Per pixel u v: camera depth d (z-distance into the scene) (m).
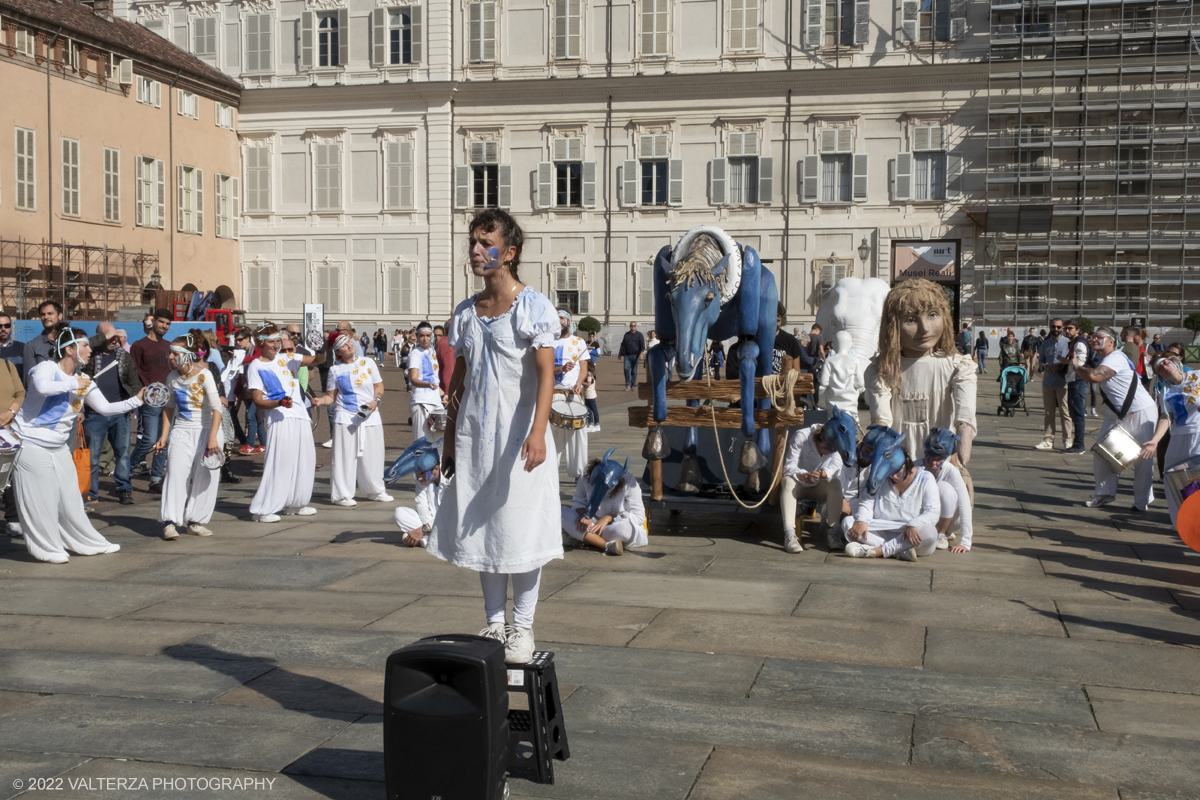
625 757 4.10
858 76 40.75
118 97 39.53
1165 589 6.92
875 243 41.41
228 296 46.25
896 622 6.08
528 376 4.30
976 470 13.25
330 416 10.76
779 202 41.88
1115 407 10.36
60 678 5.05
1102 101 39.91
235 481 12.50
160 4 46.38
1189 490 7.88
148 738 4.29
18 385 7.83
